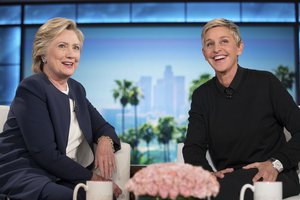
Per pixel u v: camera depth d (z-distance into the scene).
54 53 5.88
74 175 5.60
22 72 19.48
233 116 5.84
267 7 19.33
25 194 5.41
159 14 19.56
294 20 19.25
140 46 19.25
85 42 19.38
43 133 5.60
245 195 5.25
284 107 5.73
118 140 6.12
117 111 19.19
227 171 5.44
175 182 3.41
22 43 19.56
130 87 19.22
